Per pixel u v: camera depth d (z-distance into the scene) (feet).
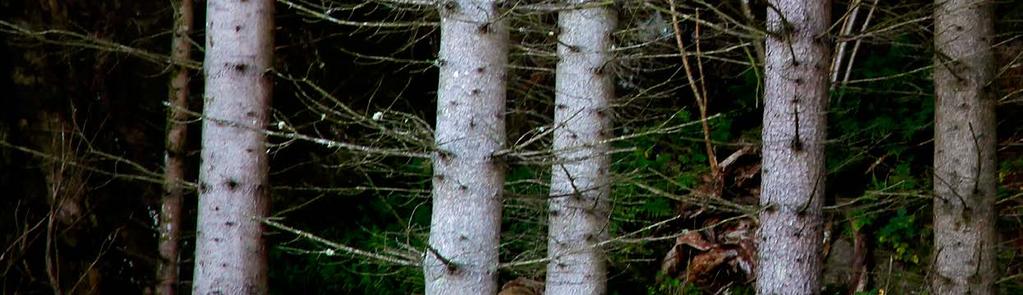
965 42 21.22
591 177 21.27
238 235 19.67
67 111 27.96
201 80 31.37
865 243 26.89
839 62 31.17
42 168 27.12
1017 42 32.68
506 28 13.67
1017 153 30.35
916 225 27.37
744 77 35.40
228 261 19.61
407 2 13.97
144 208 29.58
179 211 24.54
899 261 26.43
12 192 26.58
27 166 26.99
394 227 30.99
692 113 35.42
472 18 13.26
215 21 19.85
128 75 29.99
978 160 20.44
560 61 21.89
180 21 24.79
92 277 27.58
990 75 21.21
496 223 13.30
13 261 25.00
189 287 29.32
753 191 29.22
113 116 29.32
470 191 13.11
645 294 27.63
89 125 28.50
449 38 13.42
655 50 31.19
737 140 32.42
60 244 27.09
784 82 17.08
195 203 30.68
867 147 29.17
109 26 29.35
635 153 30.68
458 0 13.37
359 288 29.04
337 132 33.76
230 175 19.71
